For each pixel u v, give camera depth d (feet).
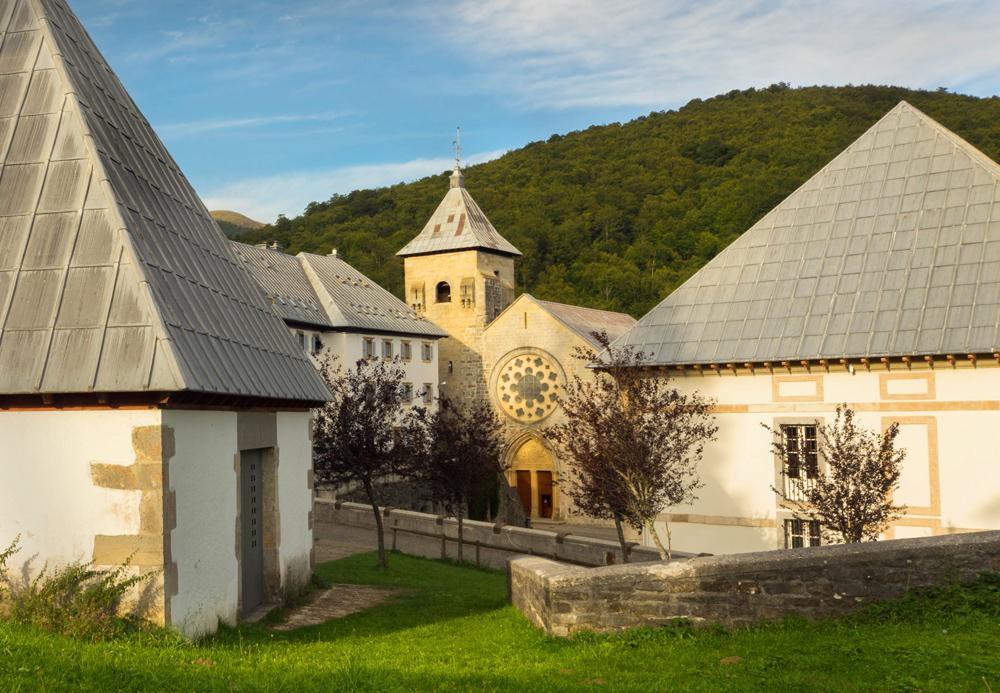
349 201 371.97
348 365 179.22
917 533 80.48
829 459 72.95
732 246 99.50
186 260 43.78
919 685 28.04
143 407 35.91
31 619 34.04
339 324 177.37
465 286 212.84
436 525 108.88
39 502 36.40
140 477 35.88
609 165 345.72
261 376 43.73
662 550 74.33
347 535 105.91
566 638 38.29
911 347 80.94
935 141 94.68
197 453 39.50
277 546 51.37
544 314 189.47
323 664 32.63
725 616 37.52
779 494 82.17
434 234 220.02
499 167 384.47
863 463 66.80
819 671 30.27
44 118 41.01
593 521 179.73
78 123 40.50
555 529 172.45
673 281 258.98
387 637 42.78
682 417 79.66
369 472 82.99
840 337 85.30
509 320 193.77
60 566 36.14
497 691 28.53
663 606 38.01
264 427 49.49
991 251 84.69
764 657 32.12
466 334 212.23
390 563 81.10
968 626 34.22
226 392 37.73
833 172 98.89
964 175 91.09
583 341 184.85
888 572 36.83
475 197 337.72
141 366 34.60
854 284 89.35
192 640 36.83
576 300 261.44
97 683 25.58
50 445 36.47
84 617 33.94
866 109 332.80
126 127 47.09
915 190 92.89
